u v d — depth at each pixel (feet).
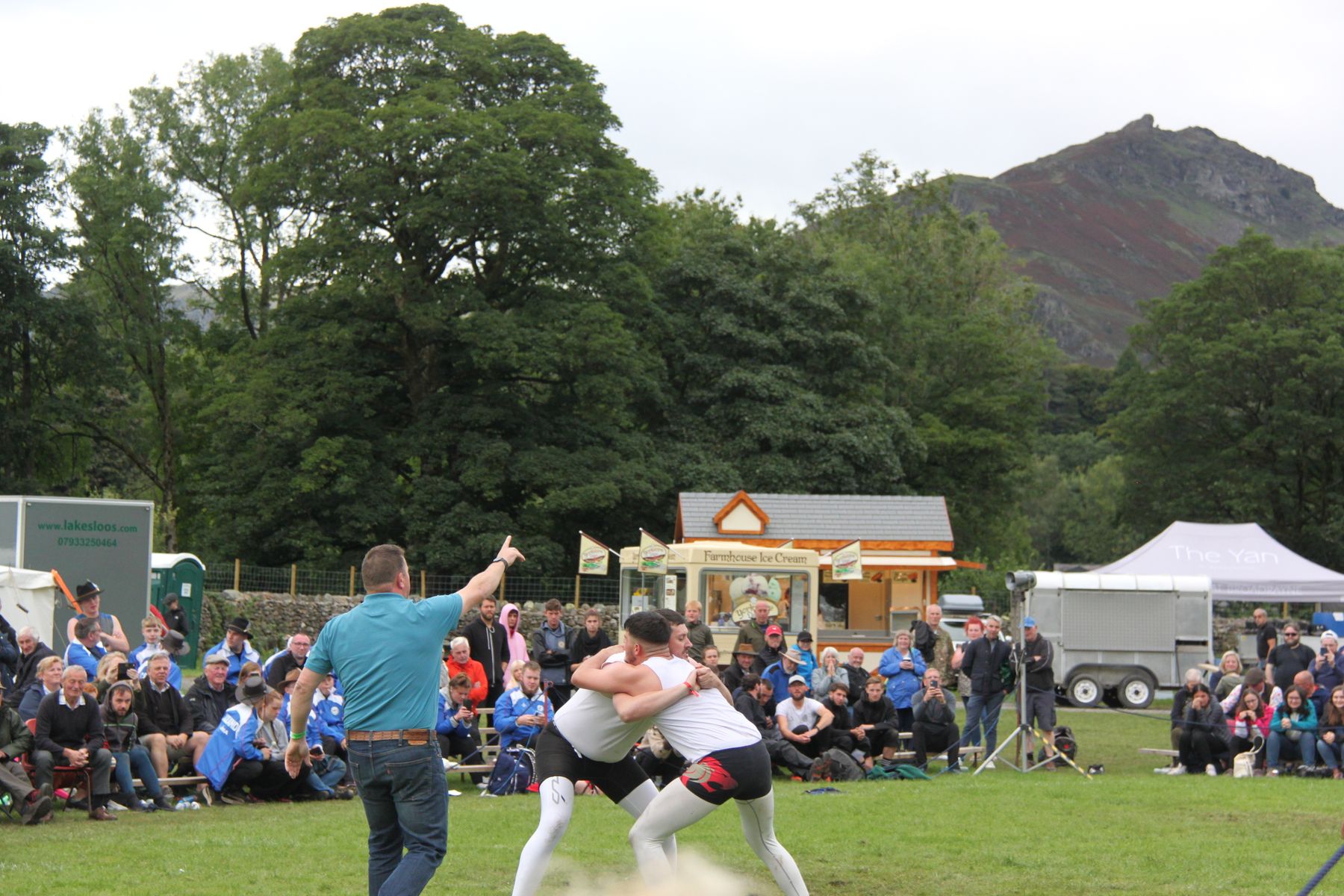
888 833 38.04
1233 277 189.78
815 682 55.01
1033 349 203.31
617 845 34.81
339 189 136.98
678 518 112.88
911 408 187.11
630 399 155.22
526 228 140.97
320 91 140.36
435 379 149.89
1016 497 197.06
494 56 149.07
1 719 39.22
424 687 21.89
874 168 224.74
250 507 139.95
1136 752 65.82
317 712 45.14
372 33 141.90
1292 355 180.75
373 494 138.62
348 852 33.30
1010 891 29.89
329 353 138.92
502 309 150.00
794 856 33.83
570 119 141.90
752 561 73.77
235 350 149.07
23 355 154.51
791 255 167.73
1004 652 56.85
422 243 142.41
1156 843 36.83
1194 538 104.73
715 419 156.15
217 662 46.62
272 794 44.14
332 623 22.33
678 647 26.22
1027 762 56.75
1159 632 93.09
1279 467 187.52
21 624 63.67
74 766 39.04
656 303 160.35
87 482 192.34
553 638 58.39
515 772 46.57
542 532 142.00
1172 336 189.57
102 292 161.68
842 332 162.30
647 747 43.16
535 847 24.86
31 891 27.91
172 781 42.45
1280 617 130.82
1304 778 54.85
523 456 138.62
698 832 37.45
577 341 139.13
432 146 135.33
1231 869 32.94
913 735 55.72
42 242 152.76
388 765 21.58
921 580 105.91
